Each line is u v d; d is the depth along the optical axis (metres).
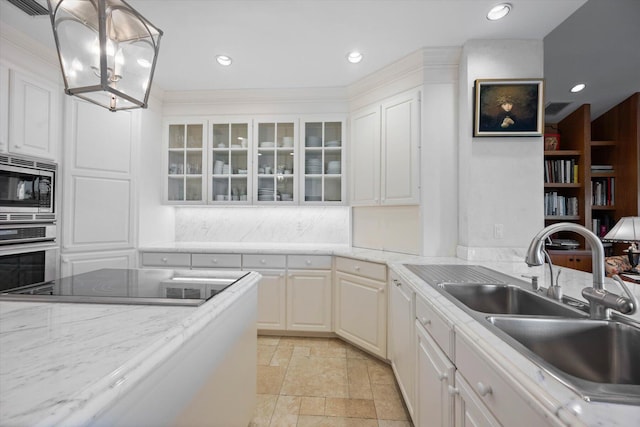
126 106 1.18
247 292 1.47
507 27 2.10
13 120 2.09
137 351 0.64
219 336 1.13
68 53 0.96
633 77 3.08
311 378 2.14
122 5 0.97
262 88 3.07
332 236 3.37
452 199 2.42
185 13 1.96
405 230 2.62
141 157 2.91
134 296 1.07
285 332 2.88
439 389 1.17
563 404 0.53
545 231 1.14
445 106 2.42
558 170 3.46
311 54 2.45
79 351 0.64
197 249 2.88
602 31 2.56
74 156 2.48
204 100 3.19
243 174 3.17
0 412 0.43
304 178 3.10
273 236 3.44
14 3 1.82
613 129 3.53
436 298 1.24
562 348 0.95
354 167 2.98
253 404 1.58
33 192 2.19
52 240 2.32
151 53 1.12
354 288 2.56
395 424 1.68
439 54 2.38
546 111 3.62
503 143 2.24
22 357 0.61
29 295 1.06
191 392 0.91
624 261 2.78
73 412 0.45
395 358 2.00
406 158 2.51
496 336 0.83
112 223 2.69
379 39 2.25
